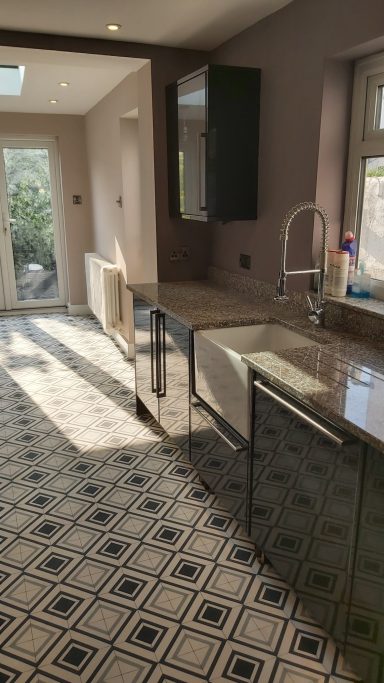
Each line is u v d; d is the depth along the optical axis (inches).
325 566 64.4
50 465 114.5
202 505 100.1
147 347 125.8
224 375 86.0
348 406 58.6
